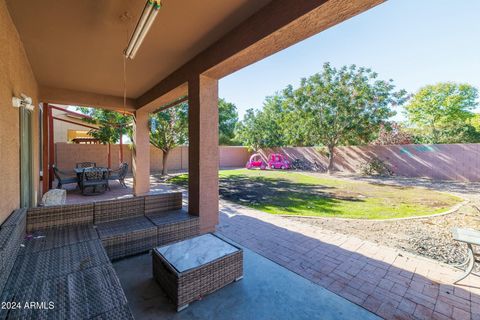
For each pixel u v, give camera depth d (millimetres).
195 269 1903
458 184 7977
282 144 14641
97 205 2773
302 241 3240
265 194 6598
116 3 2195
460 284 2197
